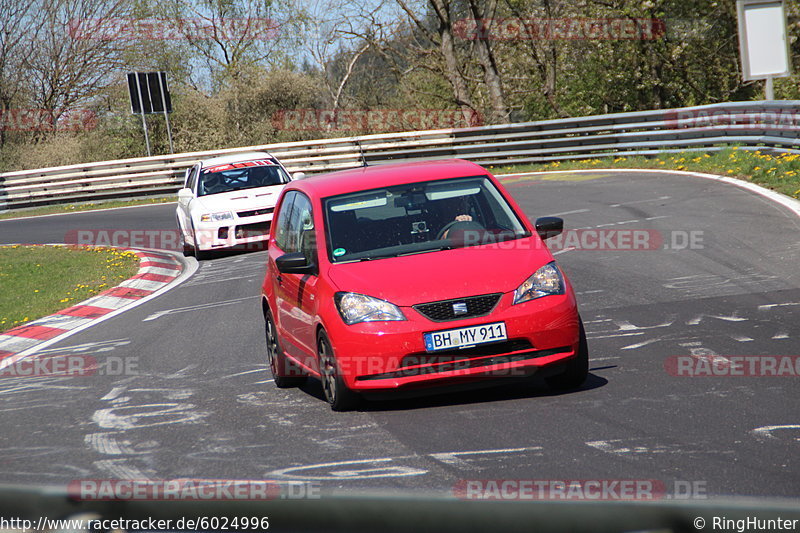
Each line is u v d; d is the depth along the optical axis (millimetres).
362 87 184750
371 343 21719
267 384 27922
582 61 147125
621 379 23406
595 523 5285
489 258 23328
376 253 24250
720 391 21109
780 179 61750
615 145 94875
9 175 113500
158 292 52469
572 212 61812
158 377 30422
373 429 20719
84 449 21625
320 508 5707
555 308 22281
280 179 67750
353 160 110625
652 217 55094
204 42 185875
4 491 6527
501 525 5352
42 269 62844
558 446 17797
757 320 29188
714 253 42469
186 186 70875
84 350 37562
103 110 167125
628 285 38062
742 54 73812
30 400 28922
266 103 165250
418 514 5484
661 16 131375
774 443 16734
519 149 103125
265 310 29656
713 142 83938
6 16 165500
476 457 17547
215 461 19234
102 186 112500
